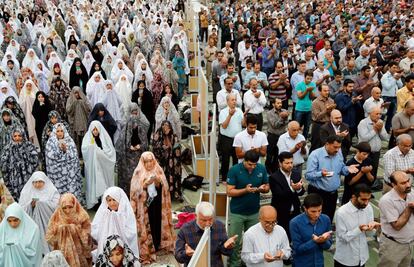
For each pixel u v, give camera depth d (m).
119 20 18.16
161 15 18.86
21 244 4.98
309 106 8.66
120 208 5.33
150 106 9.48
